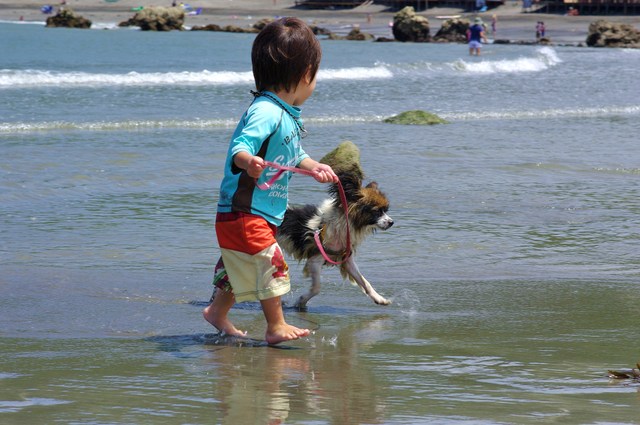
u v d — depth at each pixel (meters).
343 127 21.28
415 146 18.27
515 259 9.44
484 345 6.16
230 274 6.08
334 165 13.60
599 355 5.89
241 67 40.09
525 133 21.05
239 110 24.06
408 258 9.45
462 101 28.64
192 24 92.06
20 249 9.35
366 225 7.57
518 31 89.56
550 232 10.82
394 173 14.84
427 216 11.61
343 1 118.75
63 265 8.71
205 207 11.99
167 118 21.88
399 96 29.70
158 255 9.28
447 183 14.09
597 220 11.59
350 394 4.89
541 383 5.17
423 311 7.33
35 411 4.48
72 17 77.94
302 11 115.12
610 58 52.06
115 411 4.50
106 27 81.44
